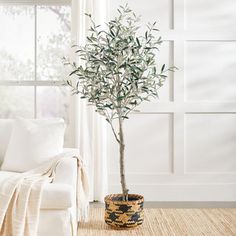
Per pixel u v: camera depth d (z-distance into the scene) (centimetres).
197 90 488
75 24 470
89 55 399
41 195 302
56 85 503
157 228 376
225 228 375
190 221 397
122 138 385
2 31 502
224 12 487
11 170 365
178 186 484
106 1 481
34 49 503
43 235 306
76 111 465
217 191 485
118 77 374
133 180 485
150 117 487
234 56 488
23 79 504
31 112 504
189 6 486
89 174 466
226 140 489
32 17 502
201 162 488
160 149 488
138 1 485
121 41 367
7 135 389
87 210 382
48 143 366
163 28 485
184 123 486
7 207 300
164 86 486
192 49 487
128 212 372
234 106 486
